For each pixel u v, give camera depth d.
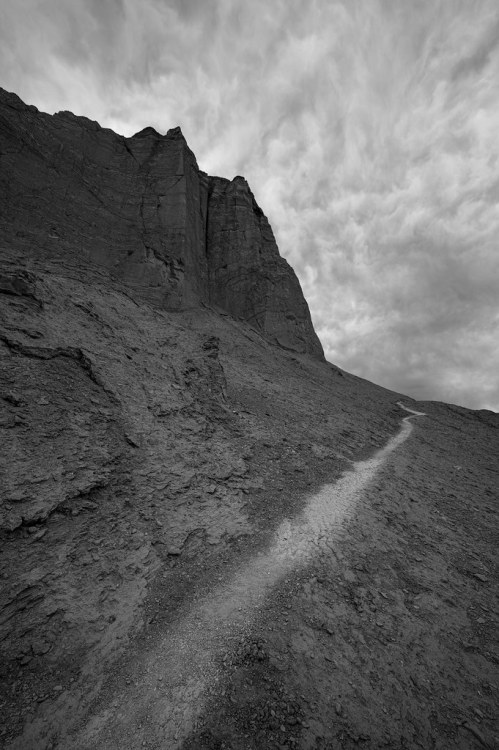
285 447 20.48
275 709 6.32
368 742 5.99
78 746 5.39
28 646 6.52
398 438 33.50
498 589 11.25
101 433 12.88
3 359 12.97
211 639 7.77
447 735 6.32
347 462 21.97
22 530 8.37
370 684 7.14
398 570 11.41
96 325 20.16
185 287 46.34
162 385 18.67
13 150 36.16
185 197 50.62
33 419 11.38
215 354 25.86
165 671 6.88
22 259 26.55
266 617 8.62
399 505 16.47
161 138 54.97
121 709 6.05
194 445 15.89
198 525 11.58
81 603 7.68
